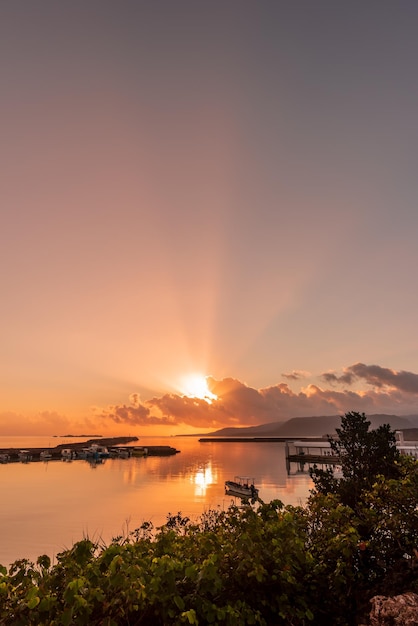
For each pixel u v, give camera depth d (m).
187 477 78.38
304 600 5.02
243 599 4.70
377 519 6.25
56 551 26.11
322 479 9.39
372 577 5.87
